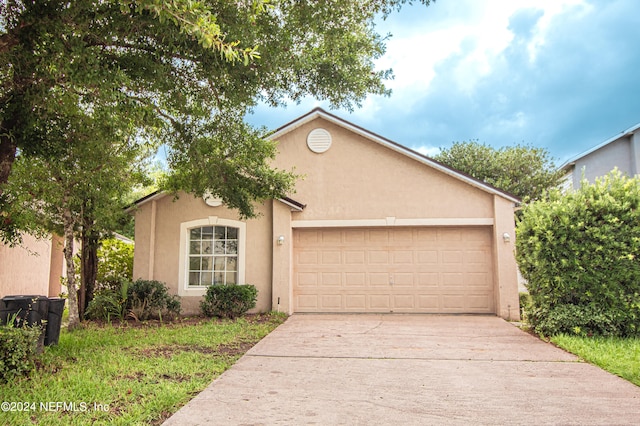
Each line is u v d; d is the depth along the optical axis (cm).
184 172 995
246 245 1262
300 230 1286
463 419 470
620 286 870
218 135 860
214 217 1279
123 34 592
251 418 468
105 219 1088
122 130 779
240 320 1098
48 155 709
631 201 891
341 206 1266
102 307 1122
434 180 1252
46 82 607
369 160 1277
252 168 988
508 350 791
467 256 1241
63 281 1307
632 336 856
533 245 939
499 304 1179
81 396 520
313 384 589
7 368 572
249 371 652
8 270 1273
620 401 524
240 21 614
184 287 1256
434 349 798
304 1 695
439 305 1232
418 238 1259
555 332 879
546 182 2128
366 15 734
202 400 523
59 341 807
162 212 1288
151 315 1148
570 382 600
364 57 786
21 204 931
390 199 1257
